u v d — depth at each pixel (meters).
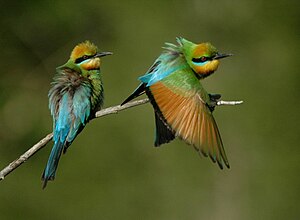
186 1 18.41
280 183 17.47
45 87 19.03
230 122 17.78
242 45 18.62
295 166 17.55
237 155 17.69
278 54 18.52
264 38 18.58
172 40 18.28
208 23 18.55
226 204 17.03
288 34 18.66
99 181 16.88
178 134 7.43
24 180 17.33
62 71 8.98
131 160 16.98
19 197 17.09
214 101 7.87
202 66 8.14
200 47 8.16
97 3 18.48
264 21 18.61
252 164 17.59
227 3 18.50
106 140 17.03
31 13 18.91
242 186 17.31
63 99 8.80
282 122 17.98
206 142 7.36
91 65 9.04
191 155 16.97
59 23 18.88
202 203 16.95
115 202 16.81
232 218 17.11
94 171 16.92
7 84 18.86
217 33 18.61
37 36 19.11
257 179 17.45
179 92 7.63
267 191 17.42
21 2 18.95
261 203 17.30
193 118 7.46
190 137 7.40
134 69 18.00
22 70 19.05
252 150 17.70
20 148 18.44
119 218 16.77
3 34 18.95
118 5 18.39
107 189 16.88
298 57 18.58
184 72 7.79
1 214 16.94
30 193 17.14
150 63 18.08
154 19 18.25
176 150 16.95
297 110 18.09
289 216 17.31
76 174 16.91
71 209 16.83
